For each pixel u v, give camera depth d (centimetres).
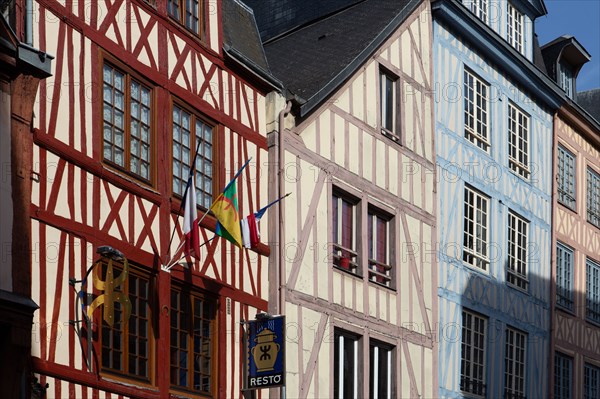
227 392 1948
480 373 2681
